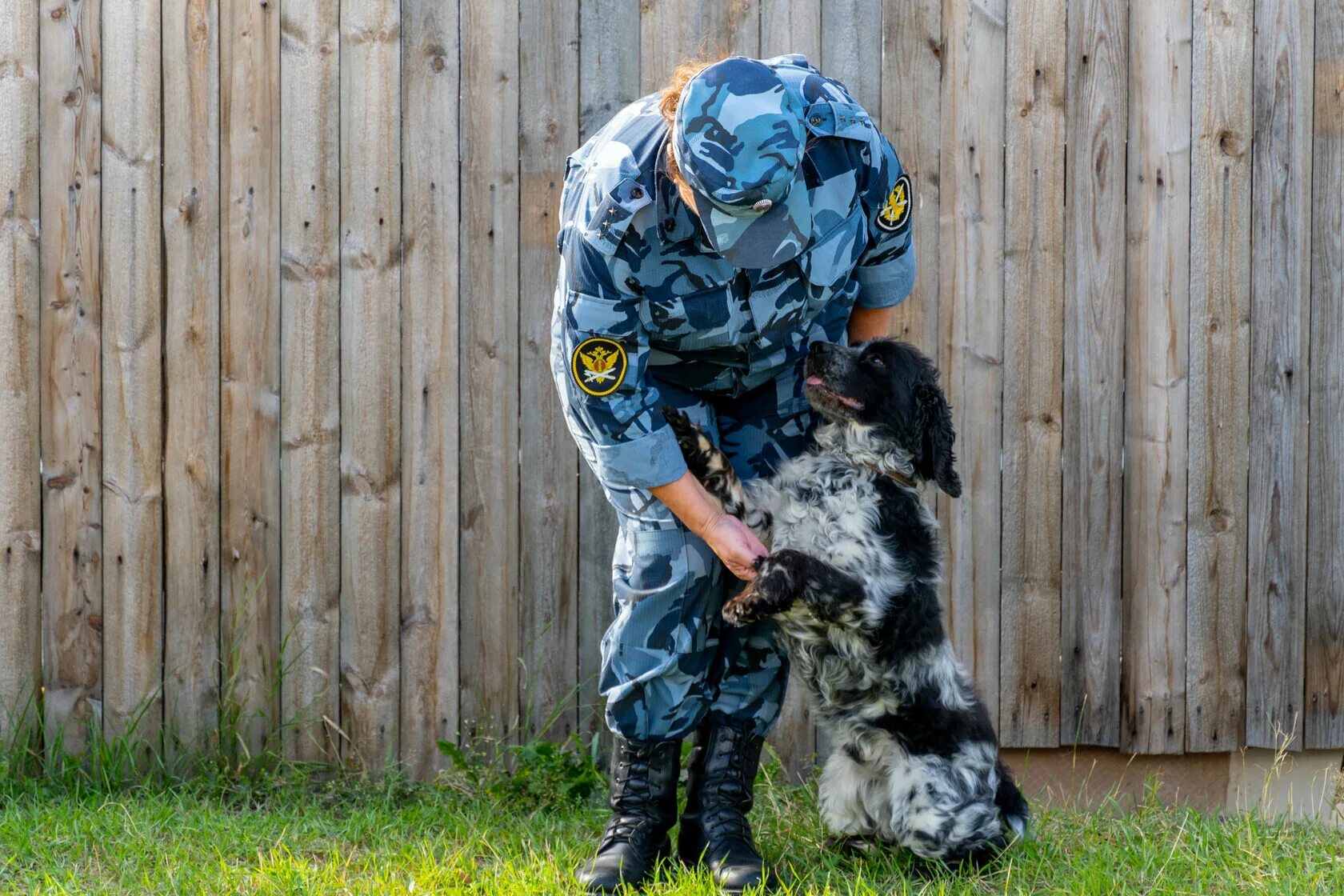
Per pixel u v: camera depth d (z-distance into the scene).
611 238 2.88
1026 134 4.27
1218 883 3.23
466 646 4.32
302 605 4.27
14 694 4.20
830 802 3.61
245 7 4.11
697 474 3.39
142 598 4.23
